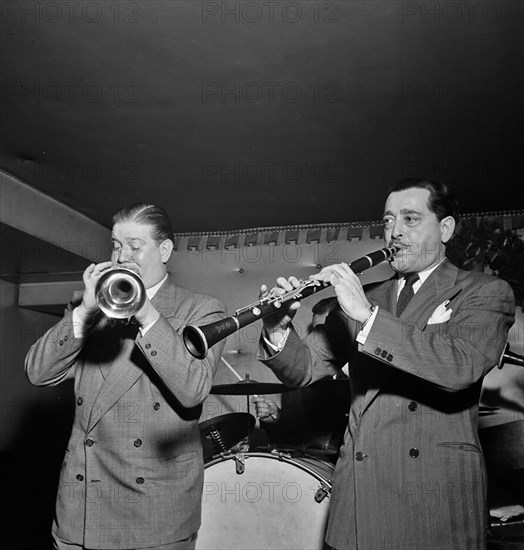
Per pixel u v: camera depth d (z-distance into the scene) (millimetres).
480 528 1728
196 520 2037
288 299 1898
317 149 3787
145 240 2172
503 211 5086
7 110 3258
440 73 2939
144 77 2945
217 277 5559
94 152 3791
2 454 5352
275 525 2916
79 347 2045
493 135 3604
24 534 4508
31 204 4336
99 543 1911
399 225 2020
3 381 5441
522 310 4828
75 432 2068
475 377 1710
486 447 4660
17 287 5719
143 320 1894
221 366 5352
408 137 3635
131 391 2021
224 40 2660
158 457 1978
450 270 2004
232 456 3002
